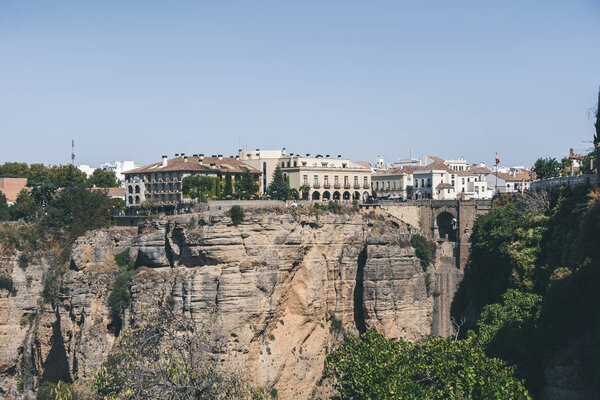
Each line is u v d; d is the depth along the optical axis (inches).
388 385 3363.7
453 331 6215.6
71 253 6136.8
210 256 5255.9
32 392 6161.4
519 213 5216.5
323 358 5797.2
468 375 3292.3
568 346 3796.8
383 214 6697.8
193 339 3203.7
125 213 7071.9
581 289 3754.9
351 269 6097.4
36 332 6190.9
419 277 6245.1
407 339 6053.2
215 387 3053.6
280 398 5408.5
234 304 5157.5
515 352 4101.9
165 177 7431.1
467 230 6594.5
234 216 5334.6
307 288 5738.2
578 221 4244.6
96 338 5605.3
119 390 3014.3
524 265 4635.8
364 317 6023.6
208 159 7864.2
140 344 3139.8
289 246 5565.9
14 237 6481.3
